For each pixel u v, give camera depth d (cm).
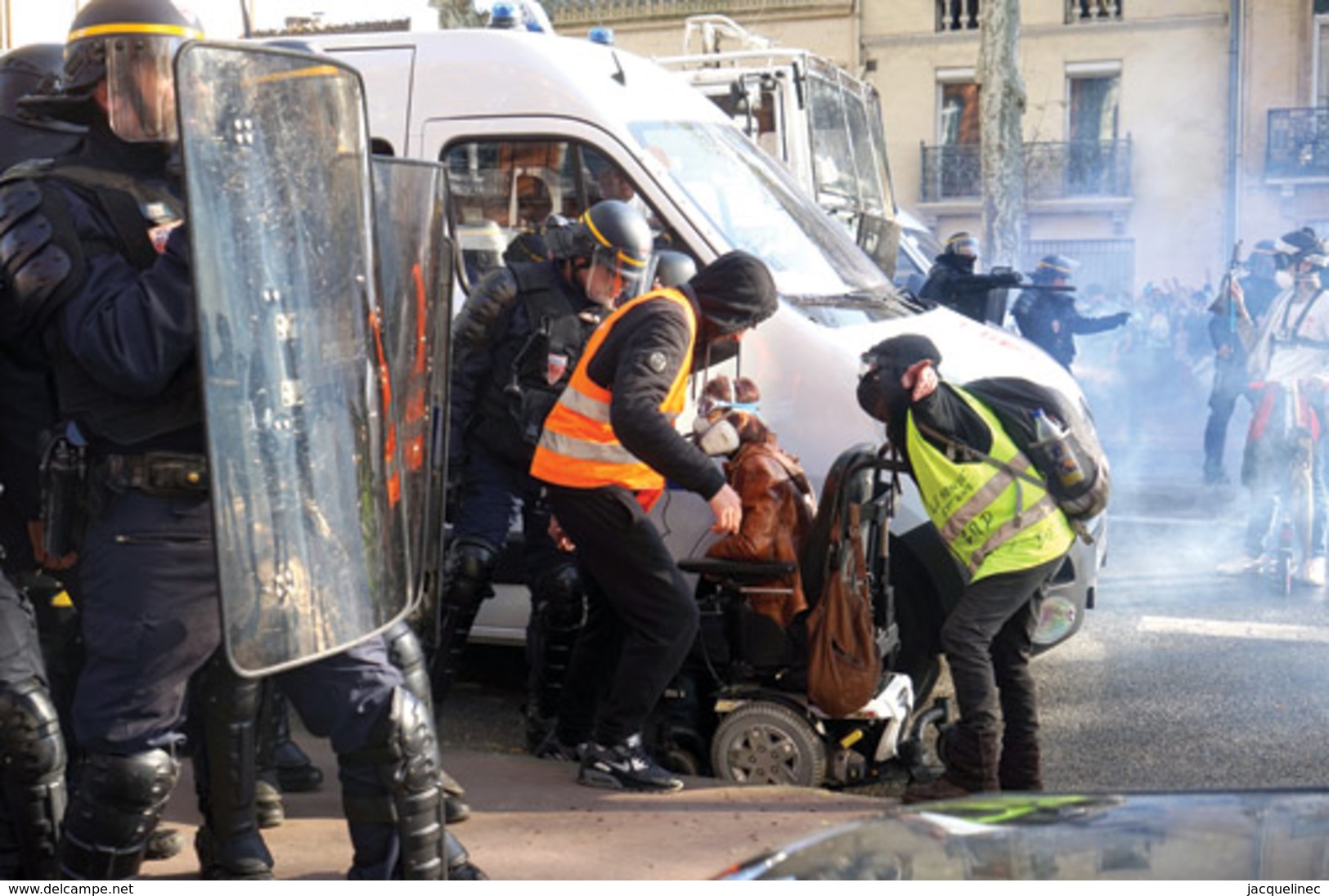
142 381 296
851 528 498
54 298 302
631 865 424
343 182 321
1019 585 481
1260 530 930
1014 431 481
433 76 662
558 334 520
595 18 3341
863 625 496
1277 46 3206
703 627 527
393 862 343
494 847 439
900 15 3397
